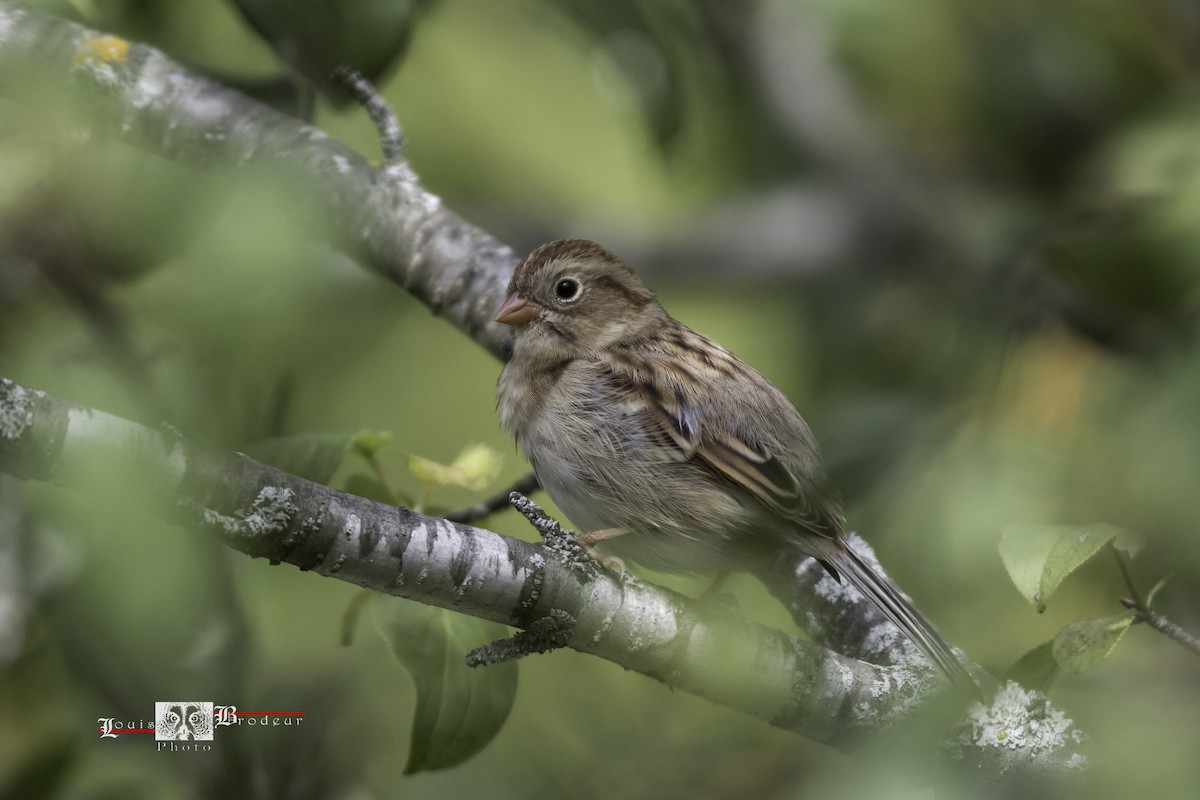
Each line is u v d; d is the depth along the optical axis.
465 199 14.20
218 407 9.06
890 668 7.56
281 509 6.29
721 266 14.80
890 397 10.96
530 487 9.32
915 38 13.24
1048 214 12.19
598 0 10.12
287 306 9.89
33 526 8.02
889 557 10.20
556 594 6.85
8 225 8.54
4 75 8.83
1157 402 9.70
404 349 13.27
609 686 10.48
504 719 7.03
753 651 7.23
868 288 13.73
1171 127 10.44
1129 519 9.63
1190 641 6.52
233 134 9.20
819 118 14.75
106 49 9.02
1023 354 11.01
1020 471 10.05
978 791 7.10
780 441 8.73
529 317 9.28
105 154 8.62
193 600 6.04
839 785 7.07
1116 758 6.84
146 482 5.95
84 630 7.75
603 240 14.65
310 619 10.44
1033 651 7.13
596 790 10.01
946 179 14.72
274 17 8.38
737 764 9.93
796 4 12.98
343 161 9.46
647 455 8.70
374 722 10.38
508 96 13.86
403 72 13.48
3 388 5.75
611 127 14.18
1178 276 9.38
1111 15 12.65
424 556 6.62
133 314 9.51
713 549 8.78
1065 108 12.83
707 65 13.55
